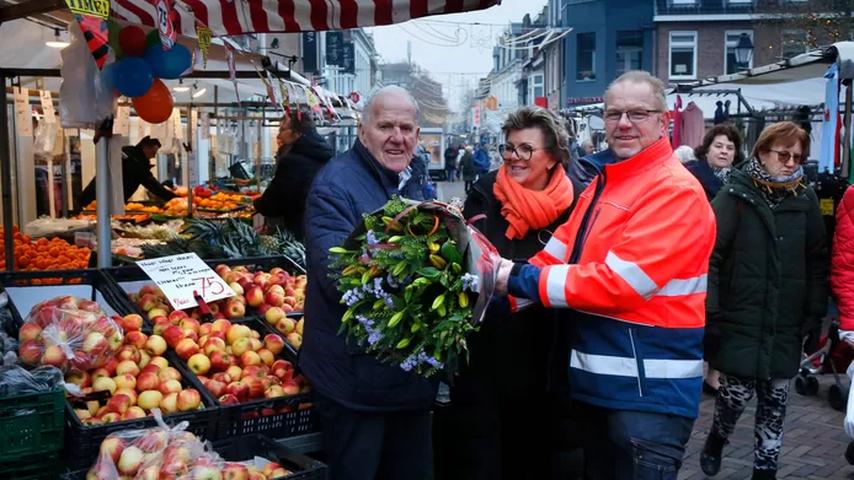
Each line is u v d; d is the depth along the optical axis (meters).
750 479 4.74
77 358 3.11
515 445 3.81
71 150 11.47
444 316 2.60
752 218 4.21
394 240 2.59
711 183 6.38
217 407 3.05
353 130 27.00
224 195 11.45
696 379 2.86
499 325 3.55
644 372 2.81
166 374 3.26
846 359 6.00
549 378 3.25
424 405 3.11
